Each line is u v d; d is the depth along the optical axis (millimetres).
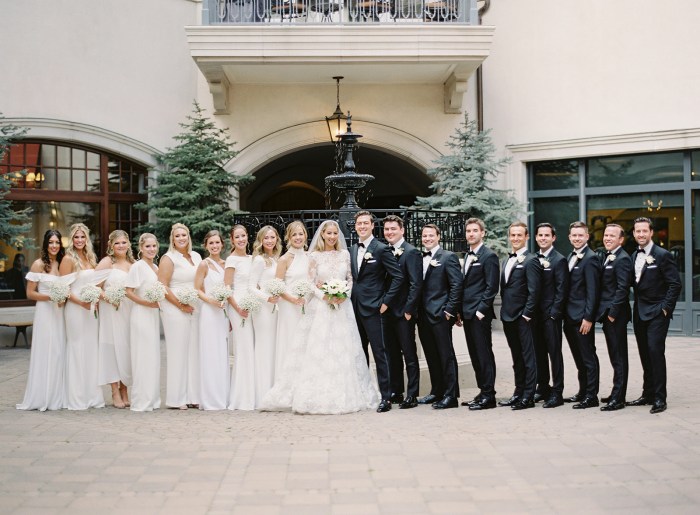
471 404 6605
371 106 12984
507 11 13180
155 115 12352
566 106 12766
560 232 13156
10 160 11477
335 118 12297
